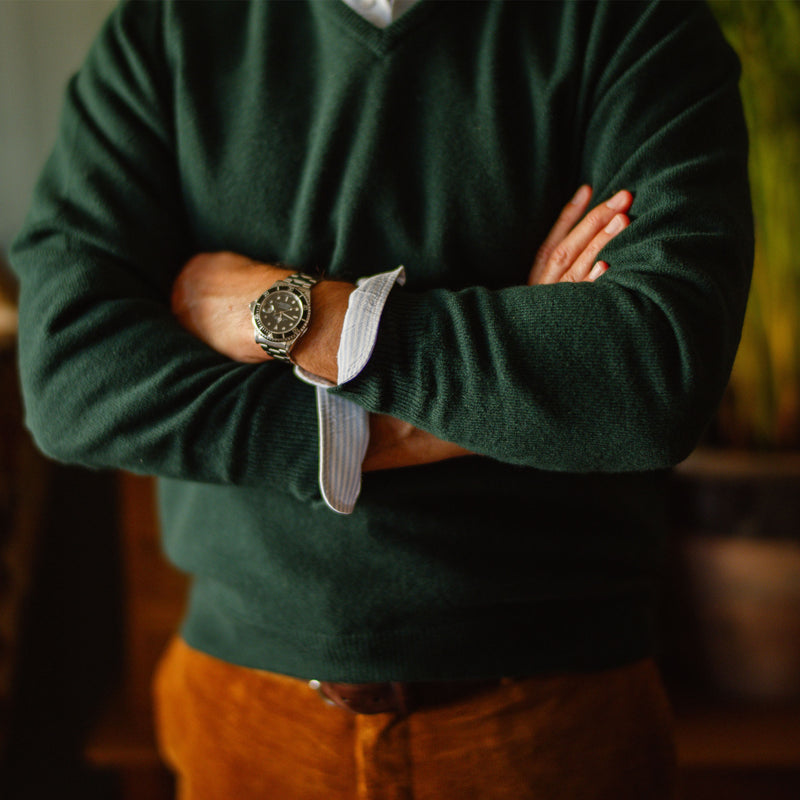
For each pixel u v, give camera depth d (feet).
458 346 1.95
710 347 1.97
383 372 1.97
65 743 5.47
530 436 1.92
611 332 1.92
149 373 2.15
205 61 2.54
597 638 2.50
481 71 2.39
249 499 2.41
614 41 2.37
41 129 5.23
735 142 2.33
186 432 2.10
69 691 5.53
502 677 2.38
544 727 2.42
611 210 2.24
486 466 2.34
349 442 2.09
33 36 5.11
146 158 2.50
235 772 2.65
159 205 2.52
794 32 4.10
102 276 2.27
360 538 2.30
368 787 2.44
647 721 2.61
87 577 5.56
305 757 2.51
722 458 3.96
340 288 2.18
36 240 2.43
